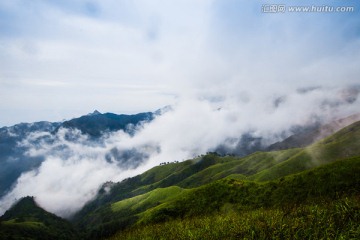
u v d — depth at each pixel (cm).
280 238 1423
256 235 1523
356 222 1348
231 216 2308
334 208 1552
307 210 1666
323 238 1293
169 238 1975
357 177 7756
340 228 1346
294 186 8544
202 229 1906
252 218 1869
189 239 1808
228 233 1694
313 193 7831
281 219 1577
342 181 7819
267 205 8088
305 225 1431
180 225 2319
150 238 2153
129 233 2659
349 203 1525
